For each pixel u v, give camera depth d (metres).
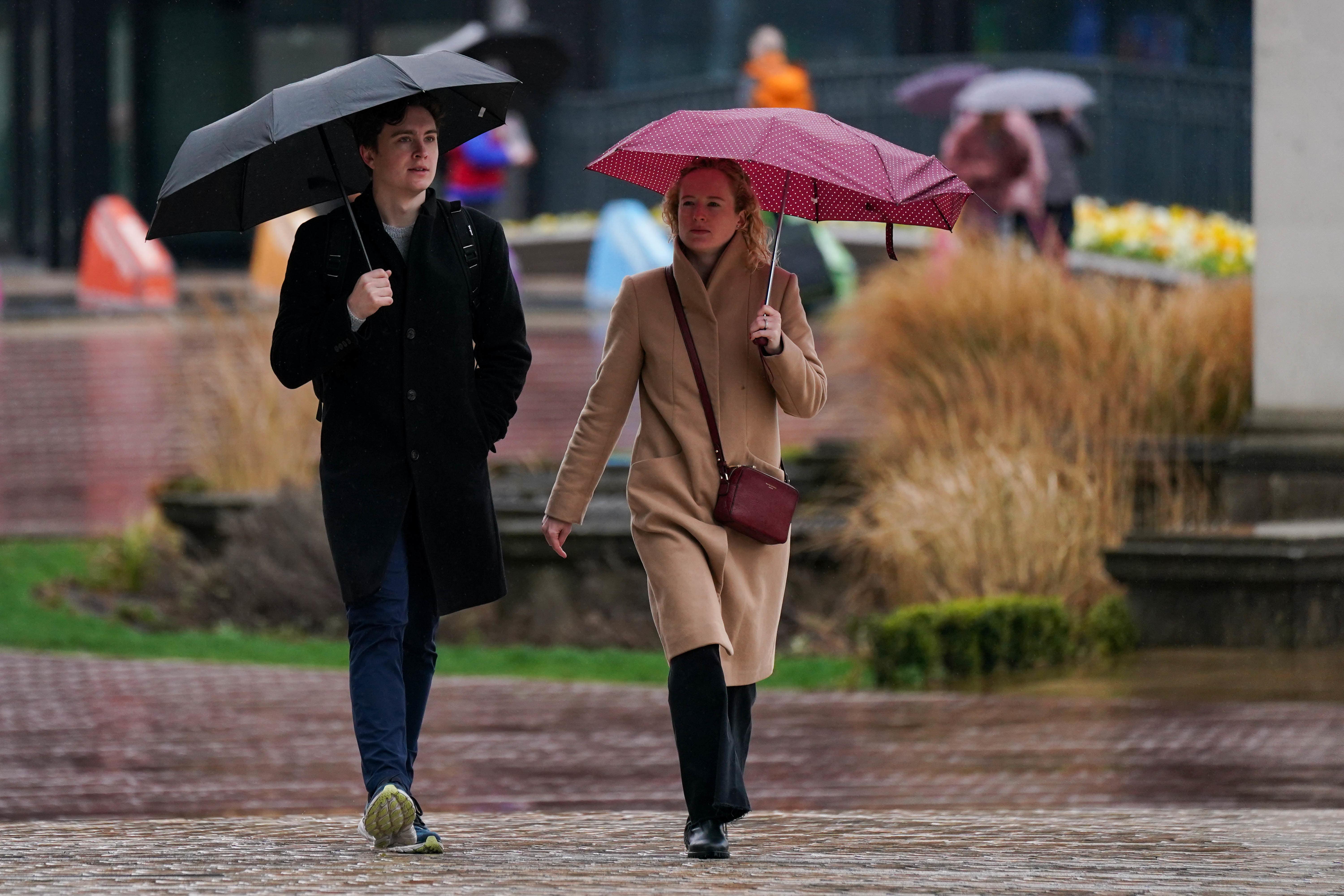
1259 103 42.69
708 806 17.20
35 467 59.66
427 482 17.78
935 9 106.62
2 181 127.06
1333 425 42.38
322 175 18.97
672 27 118.56
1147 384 45.19
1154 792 26.27
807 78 95.31
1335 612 38.41
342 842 18.89
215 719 33.38
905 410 47.50
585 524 44.59
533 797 26.77
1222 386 45.41
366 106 17.14
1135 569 38.91
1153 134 89.38
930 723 32.41
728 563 17.70
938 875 15.99
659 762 29.42
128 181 116.19
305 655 42.19
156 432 64.31
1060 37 104.81
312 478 51.66
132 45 115.12
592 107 112.88
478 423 18.08
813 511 46.72
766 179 19.09
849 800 26.11
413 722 18.50
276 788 27.59
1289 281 42.69
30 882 15.60
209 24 116.38
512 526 44.66
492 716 33.88
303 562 47.03
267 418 52.50
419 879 15.47
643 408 17.97
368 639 17.70
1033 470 42.06
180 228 18.34
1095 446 43.31
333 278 17.78
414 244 17.86
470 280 18.03
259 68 116.19
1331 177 42.28
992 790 26.64
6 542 51.56
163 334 83.56
